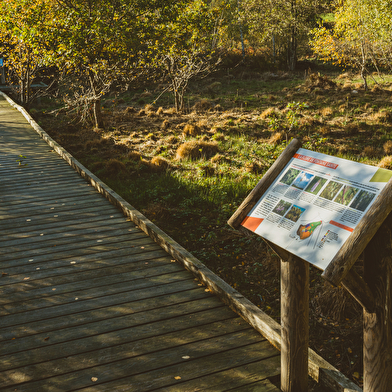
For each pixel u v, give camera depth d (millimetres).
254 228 2467
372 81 22891
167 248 4918
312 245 2109
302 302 2570
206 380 2953
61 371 3031
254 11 29922
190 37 17969
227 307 3850
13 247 5086
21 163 9008
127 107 18266
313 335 4438
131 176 9789
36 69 17344
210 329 3525
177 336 3434
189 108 18297
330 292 4781
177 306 3857
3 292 4094
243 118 15320
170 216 7355
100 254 4898
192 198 8000
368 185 2074
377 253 1993
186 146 11367
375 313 2043
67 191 7250
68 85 19297
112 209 6375
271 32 29875
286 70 30500
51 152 10031
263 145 12172
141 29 14133
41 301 3936
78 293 4074
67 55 13234
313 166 2439
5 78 23062
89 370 3045
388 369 2080
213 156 11219
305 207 2291
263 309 4852
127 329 3523
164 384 2914
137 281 4301
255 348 3285
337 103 17469
